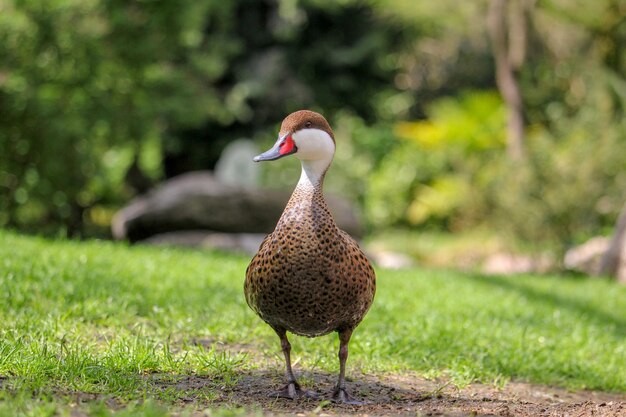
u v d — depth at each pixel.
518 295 11.41
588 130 18.17
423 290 11.08
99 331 7.28
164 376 6.06
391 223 25.64
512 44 20.23
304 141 5.44
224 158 26.09
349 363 7.15
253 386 6.12
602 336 9.34
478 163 20.50
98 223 20.42
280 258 5.33
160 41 18.83
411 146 26.16
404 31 27.47
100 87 18.62
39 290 8.05
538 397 6.94
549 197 16.78
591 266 16.81
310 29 28.36
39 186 17.91
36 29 17.41
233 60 28.08
